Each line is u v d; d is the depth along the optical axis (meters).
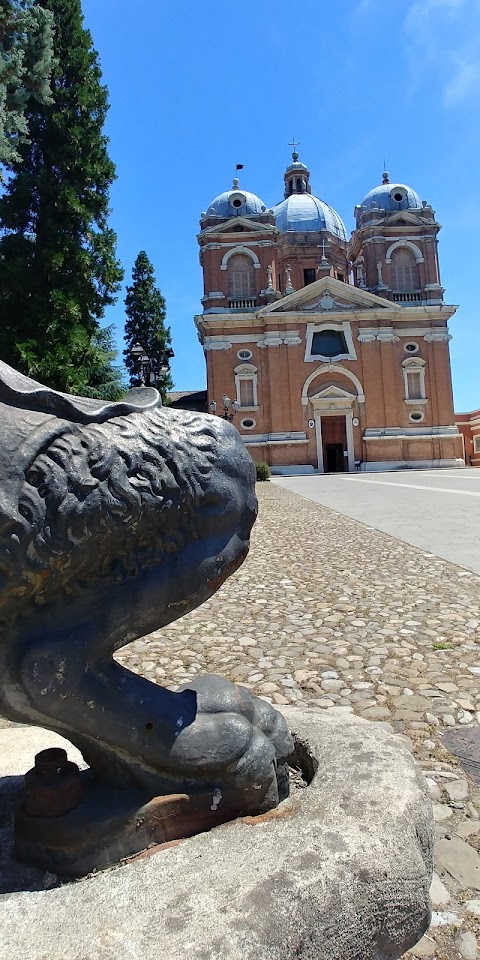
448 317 41.81
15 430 1.59
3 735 3.03
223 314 40.34
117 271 17.78
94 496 1.62
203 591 1.88
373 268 43.03
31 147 17.42
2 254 16.50
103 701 1.75
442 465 40.78
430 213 43.06
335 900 1.52
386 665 4.77
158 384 21.17
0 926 1.42
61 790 1.77
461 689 4.26
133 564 1.79
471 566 8.09
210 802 1.86
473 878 2.41
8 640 1.65
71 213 16.98
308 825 1.76
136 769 1.83
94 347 17.53
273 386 40.19
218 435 1.93
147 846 1.80
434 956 2.05
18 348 15.16
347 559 9.27
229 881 1.52
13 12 10.38
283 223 48.69
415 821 1.84
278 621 6.16
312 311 40.59
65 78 17.77
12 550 1.52
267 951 1.37
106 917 1.42
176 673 4.79
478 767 3.21
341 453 42.69
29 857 1.78
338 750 2.24
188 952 1.32
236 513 1.91
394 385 41.03
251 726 1.96
